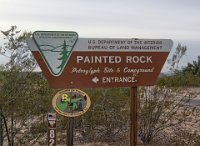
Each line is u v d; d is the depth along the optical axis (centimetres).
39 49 668
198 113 1379
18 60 954
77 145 1146
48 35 668
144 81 711
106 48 692
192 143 1136
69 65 680
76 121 1199
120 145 1155
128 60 702
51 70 674
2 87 933
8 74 938
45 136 1044
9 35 948
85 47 683
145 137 1194
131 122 723
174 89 1214
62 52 675
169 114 1224
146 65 709
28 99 960
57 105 672
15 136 985
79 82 685
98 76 692
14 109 942
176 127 1334
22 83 950
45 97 980
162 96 1202
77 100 677
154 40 709
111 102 1199
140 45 705
